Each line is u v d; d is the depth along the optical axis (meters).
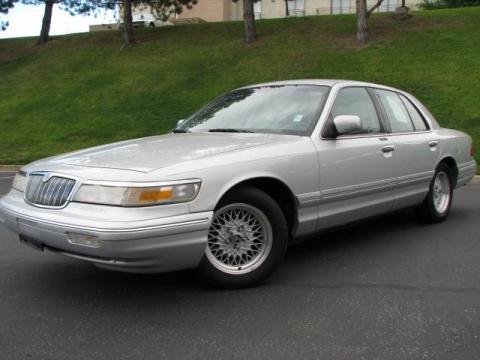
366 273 4.68
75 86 23.55
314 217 4.63
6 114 21.67
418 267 4.86
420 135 6.10
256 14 54.47
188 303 3.96
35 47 30.48
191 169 3.79
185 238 3.69
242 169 4.05
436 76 18.67
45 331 3.52
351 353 3.19
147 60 25.20
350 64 20.97
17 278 4.59
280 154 4.34
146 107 20.27
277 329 3.52
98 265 3.71
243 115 5.25
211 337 3.41
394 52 21.41
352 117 4.70
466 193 9.24
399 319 3.68
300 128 4.80
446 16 25.41
